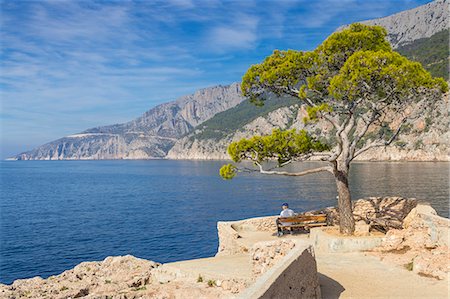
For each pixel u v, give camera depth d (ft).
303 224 66.23
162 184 408.26
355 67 50.31
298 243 34.94
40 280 61.41
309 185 309.63
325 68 61.05
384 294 34.24
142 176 569.64
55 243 138.21
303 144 59.47
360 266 43.27
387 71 48.85
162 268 50.98
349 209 55.62
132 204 251.19
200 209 212.23
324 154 60.03
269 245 37.63
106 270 63.57
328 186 294.46
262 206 209.15
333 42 58.75
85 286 52.70
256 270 38.70
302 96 58.95
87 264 69.51
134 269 61.31
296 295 28.32
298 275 29.55
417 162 537.24
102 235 150.71
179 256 116.16
